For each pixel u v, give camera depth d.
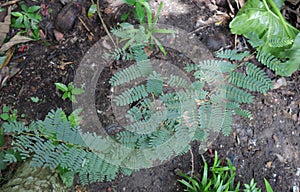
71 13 0.65
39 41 0.65
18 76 0.63
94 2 0.67
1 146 0.59
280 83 0.64
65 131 0.56
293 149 0.63
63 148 0.55
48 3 0.66
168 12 0.67
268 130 0.63
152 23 0.64
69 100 0.62
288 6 0.68
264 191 0.60
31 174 0.56
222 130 0.58
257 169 0.61
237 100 0.60
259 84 0.60
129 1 0.62
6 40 0.64
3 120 0.61
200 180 0.60
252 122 0.63
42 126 0.56
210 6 0.68
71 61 0.64
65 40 0.65
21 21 0.64
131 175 0.60
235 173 0.61
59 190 0.56
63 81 0.63
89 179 0.57
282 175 0.62
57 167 0.57
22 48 0.64
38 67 0.63
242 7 0.65
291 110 0.64
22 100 0.62
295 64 0.62
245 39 0.66
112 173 0.56
